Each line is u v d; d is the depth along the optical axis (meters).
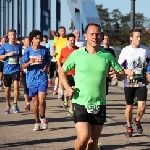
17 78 13.94
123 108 15.15
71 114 13.31
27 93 14.45
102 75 6.96
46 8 35.03
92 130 6.98
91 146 7.04
